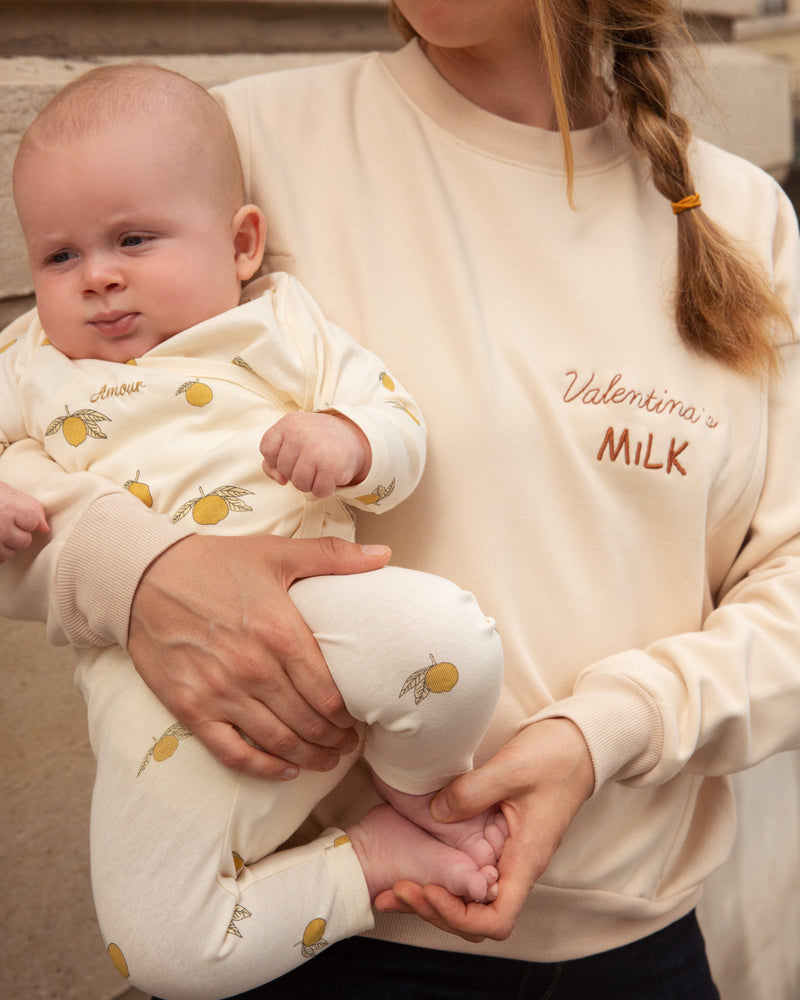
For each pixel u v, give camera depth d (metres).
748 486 1.28
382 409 1.05
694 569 1.23
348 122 1.25
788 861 2.89
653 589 1.23
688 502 1.20
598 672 1.15
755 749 1.21
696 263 1.22
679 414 1.20
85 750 1.69
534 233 1.20
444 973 1.17
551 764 1.05
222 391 1.09
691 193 1.24
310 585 1.02
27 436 1.16
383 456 1.00
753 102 2.62
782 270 1.33
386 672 0.97
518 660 1.14
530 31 1.19
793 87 3.78
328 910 1.04
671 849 1.29
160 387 1.08
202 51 1.76
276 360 1.09
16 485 1.08
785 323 1.26
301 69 1.32
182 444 1.08
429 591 1.00
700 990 1.33
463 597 1.01
